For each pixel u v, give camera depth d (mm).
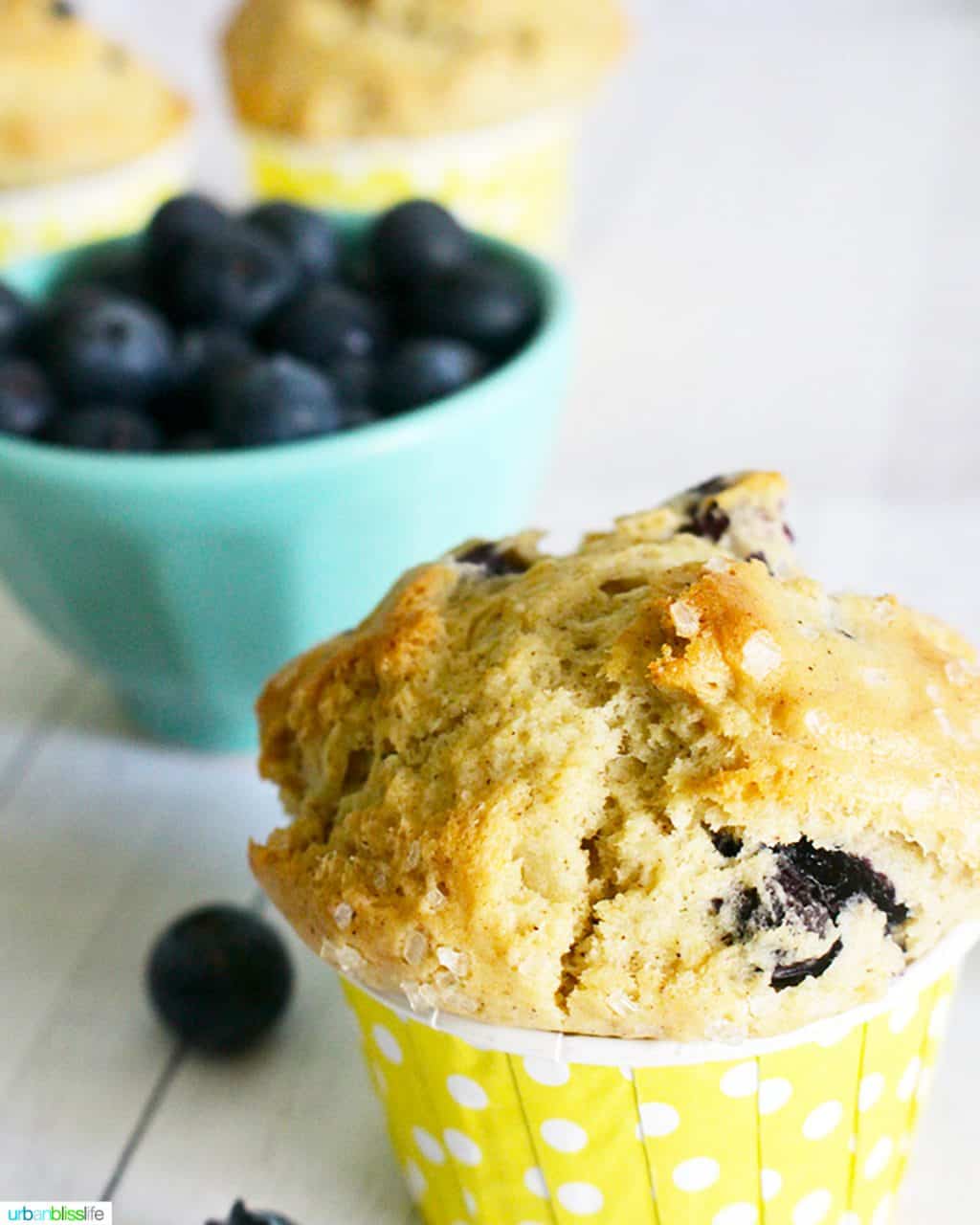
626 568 276
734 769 258
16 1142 303
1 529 333
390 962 262
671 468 420
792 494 406
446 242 366
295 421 331
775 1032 257
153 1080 310
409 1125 281
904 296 479
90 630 343
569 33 473
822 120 584
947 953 262
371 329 357
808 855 258
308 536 332
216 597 335
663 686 262
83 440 334
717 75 633
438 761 268
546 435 355
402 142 460
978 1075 302
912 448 421
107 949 329
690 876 258
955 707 265
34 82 456
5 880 340
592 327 477
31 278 376
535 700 267
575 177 553
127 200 466
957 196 525
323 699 281
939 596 370
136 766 361
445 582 283
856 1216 280
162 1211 294
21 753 365
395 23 465
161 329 352
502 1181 274
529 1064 261
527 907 259
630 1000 256
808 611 269
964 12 688
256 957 309
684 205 534
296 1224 292
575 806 262
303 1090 308
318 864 270
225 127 609
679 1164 266
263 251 362
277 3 474
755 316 476
